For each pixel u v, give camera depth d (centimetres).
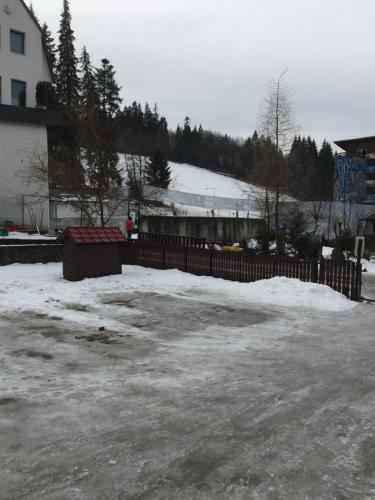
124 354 732
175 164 10888
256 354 746
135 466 402
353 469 405
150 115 11675
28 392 567
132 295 1248
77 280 1468
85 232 1498
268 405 542
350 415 520
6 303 1104
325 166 9438
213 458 419
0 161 2831
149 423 487
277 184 2516
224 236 3834
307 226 2875
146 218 3300
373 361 720
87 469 396
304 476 393
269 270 1450
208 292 1309
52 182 2525
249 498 360
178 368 668
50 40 6875
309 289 1245
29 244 1877
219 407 533
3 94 3002
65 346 769
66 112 2859
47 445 436
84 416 501
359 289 1238
